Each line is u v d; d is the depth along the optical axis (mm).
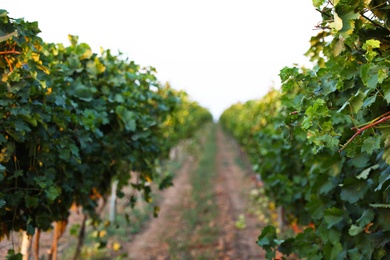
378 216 2451
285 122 2369
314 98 2203
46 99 2846
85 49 3988
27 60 2525
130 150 4289
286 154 5457
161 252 7113
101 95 4109
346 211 2885
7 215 2947
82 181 3619
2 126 2520
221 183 14828
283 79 2211
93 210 4199
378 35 2025
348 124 3156
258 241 3000
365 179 2570
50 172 2951
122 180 4430
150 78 4875
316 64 2732
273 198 6898
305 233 3176
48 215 3131
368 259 2559
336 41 2004
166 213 10219
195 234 8203
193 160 21984
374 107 1899
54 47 3818
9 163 2801
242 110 15414
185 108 12898
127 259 6633
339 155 2959
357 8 1839
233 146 29203
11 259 2674
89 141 3537
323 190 3102
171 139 7871
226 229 8609
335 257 2920
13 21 2471
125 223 8602
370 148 1817
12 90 2484
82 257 6348
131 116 3994
